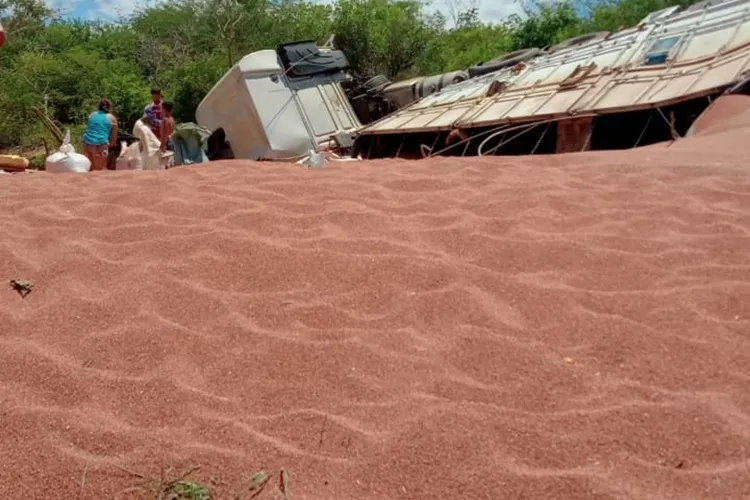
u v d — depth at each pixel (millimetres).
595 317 3158
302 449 2324
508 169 5879
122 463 2250
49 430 2412
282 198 4934
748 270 3613
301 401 2615
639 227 4301
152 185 5512
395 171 5984
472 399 2592
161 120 11648
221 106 14539
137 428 2439
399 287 3488
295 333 3098
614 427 2381
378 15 27391
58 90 23562
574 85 10734
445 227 4289
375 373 2773
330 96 14516
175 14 28891
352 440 2354
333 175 5797
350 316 3244
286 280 3621
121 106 23188
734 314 3223
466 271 3607
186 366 2844
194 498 2094
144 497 2115
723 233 4137
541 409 2521
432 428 2373
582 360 2854
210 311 3285
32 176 6578
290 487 2152
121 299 3373
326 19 27391
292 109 14094
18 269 3818
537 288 3443
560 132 9742
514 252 3918
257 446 2314
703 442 2305
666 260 3809
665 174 5324
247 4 26906
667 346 2920
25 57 24000
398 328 3131
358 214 4504
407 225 4367
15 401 2594
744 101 7711
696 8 11789
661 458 2254
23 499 2146
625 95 9523
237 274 3680
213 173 6129
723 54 9078
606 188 5082
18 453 2314
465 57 26375
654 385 2684
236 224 4367
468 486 2146
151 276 3602
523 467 2217
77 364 2857
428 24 28828
